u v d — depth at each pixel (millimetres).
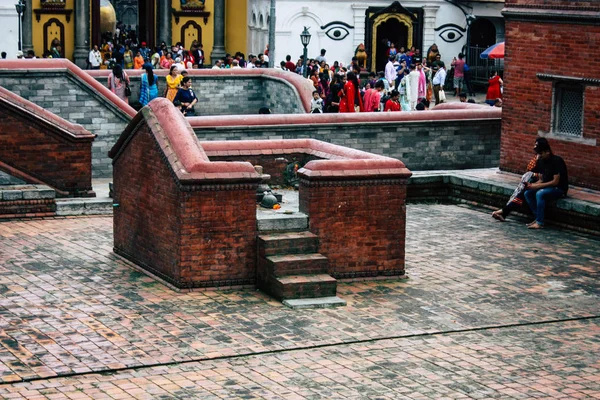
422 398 13328
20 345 14594
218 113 34844
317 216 17656
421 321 16109
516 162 24344
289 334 15367
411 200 24344
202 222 17078
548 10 23000
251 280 17453
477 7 50438
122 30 62312
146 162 17953
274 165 20406
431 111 27531
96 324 15492
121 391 13273
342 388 13562
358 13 49438
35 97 27422
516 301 17172
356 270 17969
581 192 22484
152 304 16438
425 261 19297
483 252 20000
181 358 14352
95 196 22562
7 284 17172
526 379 14031
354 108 32812
